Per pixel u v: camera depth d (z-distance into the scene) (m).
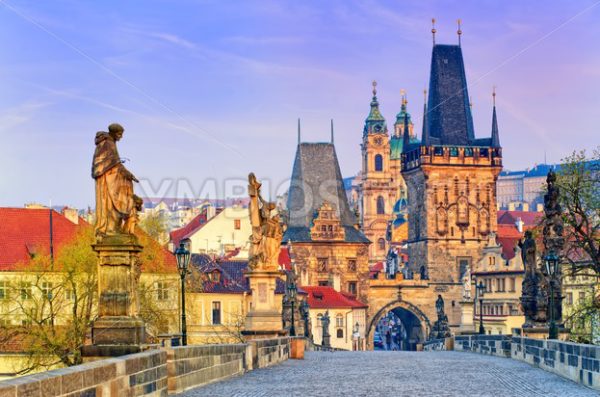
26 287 86.81
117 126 30.47
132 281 29.95
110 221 30.05
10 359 87.62
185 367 33.94
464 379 40.53
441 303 132.75
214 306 144.25
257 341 48.34
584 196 88.56
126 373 26.08
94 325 29.52
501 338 66.75
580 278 126.81
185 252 46.69
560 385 37.28
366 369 48.09
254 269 60.12
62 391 21.30
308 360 59.22
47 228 119.38
